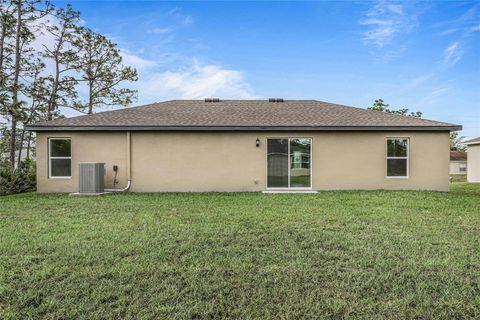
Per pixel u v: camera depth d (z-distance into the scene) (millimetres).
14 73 19188
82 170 11000
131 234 5398
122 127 11570
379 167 11984
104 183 11727
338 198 9539
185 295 3178
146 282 3461
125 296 3148
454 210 7555
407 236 5234
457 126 11719
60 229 5777
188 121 12102
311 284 3420
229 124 11719
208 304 2992
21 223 6305
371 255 4305
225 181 11977
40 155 11672
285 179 12016
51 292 3227
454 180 24922
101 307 2939
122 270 3781
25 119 18375
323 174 12008
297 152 12039
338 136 12031
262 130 11820
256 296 3156
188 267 3885
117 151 11859
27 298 3090
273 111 13977
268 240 5023
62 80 22781
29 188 13055
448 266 3902
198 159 11969
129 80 25266
